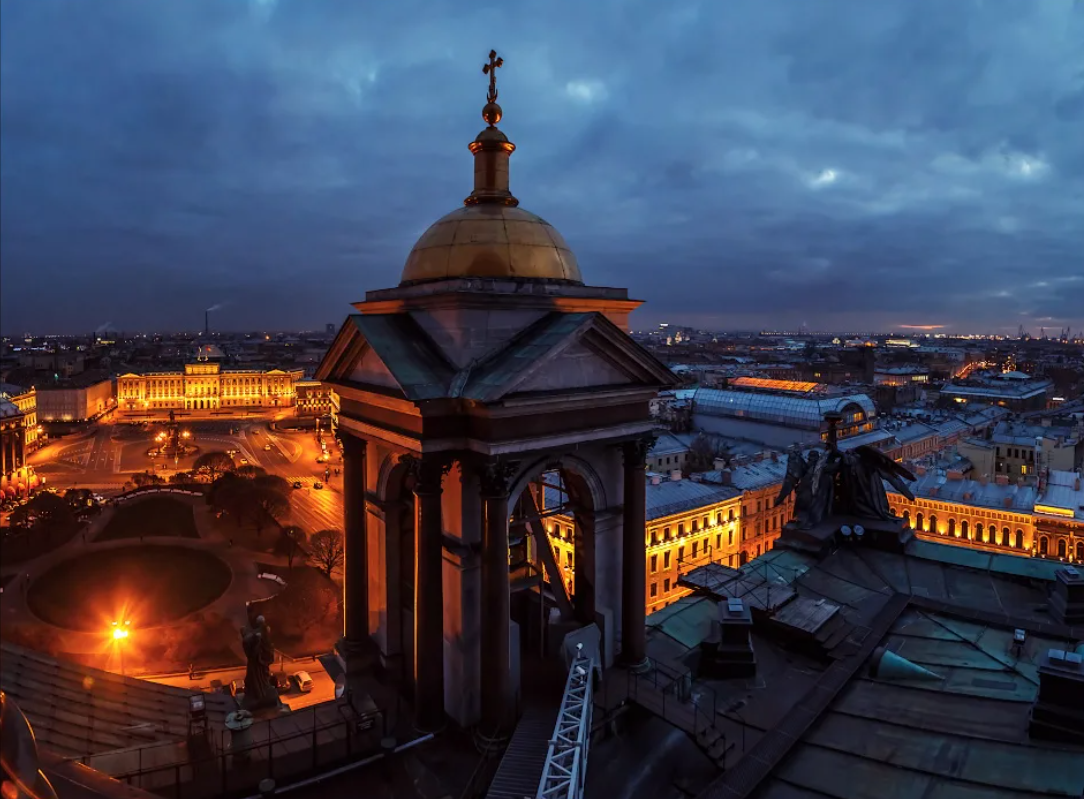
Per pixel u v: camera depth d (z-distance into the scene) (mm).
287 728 22594
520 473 22297
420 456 21141
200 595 102750
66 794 6844
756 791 18703
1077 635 26328
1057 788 17969
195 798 19906
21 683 31906
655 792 20031
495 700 21250
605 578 25438
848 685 24000
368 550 26672
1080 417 199125
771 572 32312
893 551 34781
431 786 20172
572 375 22422
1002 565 32375
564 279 24094
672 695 23375
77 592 103125
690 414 189000
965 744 20125
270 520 135125
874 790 18547
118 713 31875
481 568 21312
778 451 136500
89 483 179125
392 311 24391
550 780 17922
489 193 25391
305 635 92188
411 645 25359
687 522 98188
